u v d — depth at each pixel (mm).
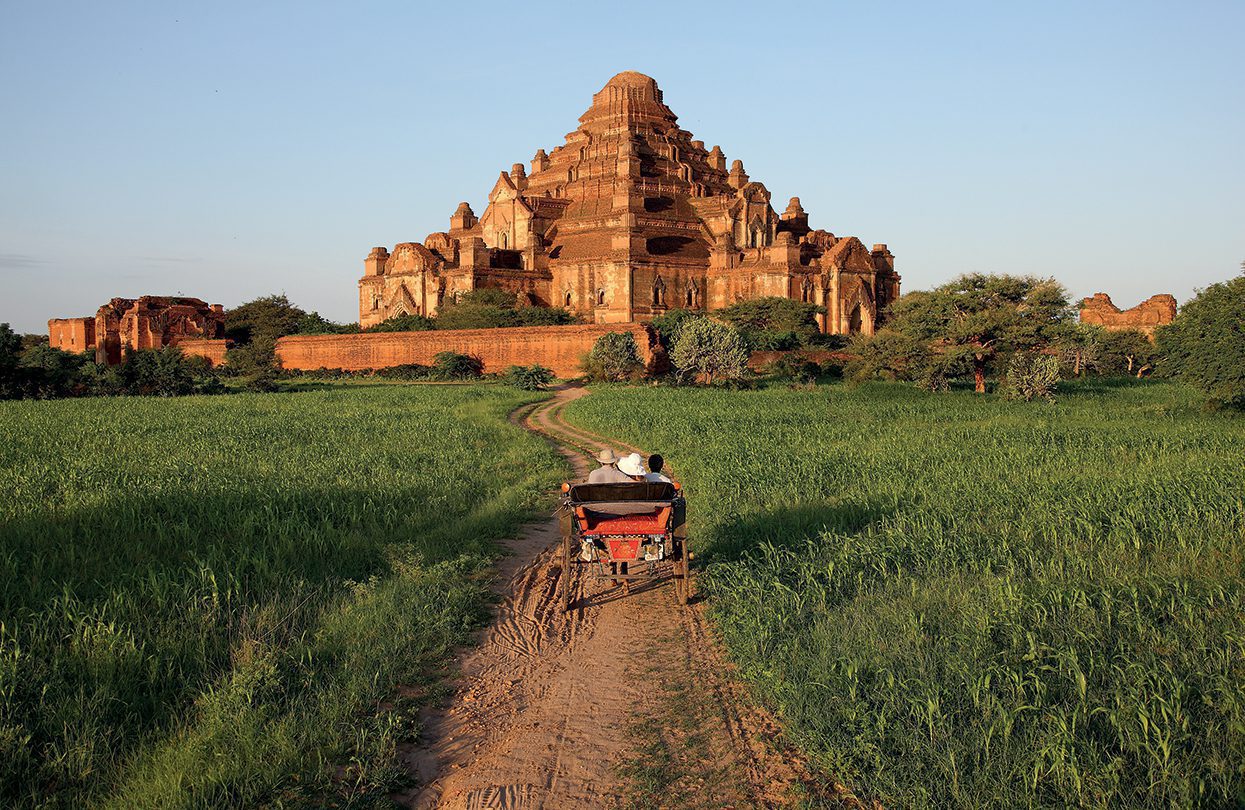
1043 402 45219
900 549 11844
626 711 7891
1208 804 5699
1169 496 15031
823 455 22750
